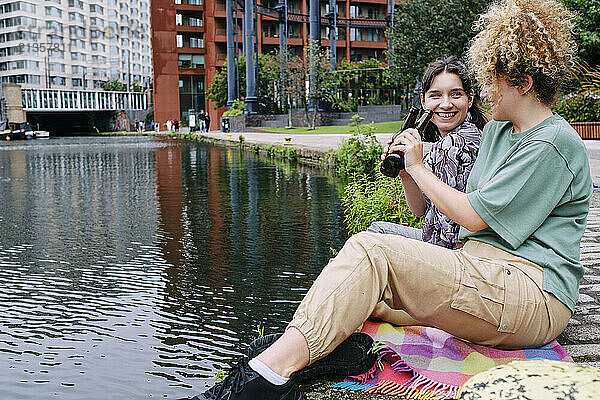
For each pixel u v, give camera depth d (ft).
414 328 6.96
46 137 151.53
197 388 9.28
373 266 5.56
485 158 6.62
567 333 7.71
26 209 28.43
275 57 133.69
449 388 5.82
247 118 122.21
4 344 11.06
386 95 132.67
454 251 5.88
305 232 21.33
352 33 201.46
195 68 189.67
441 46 72.95
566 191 5.94
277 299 13.73
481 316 5.75
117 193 34.09
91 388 9.22
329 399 5.82
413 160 6.32
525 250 5.96
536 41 5.79
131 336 11.46
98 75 377.91
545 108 6.05
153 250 19.02
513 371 4.48
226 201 29.81
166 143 103.24
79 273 16.28
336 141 65.62
